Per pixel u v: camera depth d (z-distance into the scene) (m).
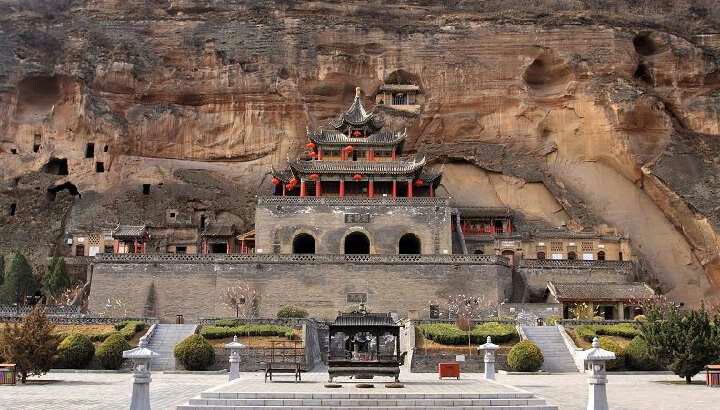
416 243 76.56
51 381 39.00
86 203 84.00
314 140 81.31
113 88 87.12
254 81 87.56
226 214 85.88
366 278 66.81
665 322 40.78
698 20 92.12
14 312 58.34
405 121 88.12
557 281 71.25
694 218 79.44
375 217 73.38
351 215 73.31
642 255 80.56
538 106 87.75
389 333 34.66
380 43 89.62
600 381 24.72
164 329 51.66
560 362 48.34
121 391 33.25
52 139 86.12
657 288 77.31
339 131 83.94
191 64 88.38
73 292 68.88
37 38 87.19
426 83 88.88
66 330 50.88
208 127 88.25
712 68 85.38
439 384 33.06
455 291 66.81
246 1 91.94
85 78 85.62
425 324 53.66
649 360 46.31
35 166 85.25
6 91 85.19
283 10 91.38
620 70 85.31
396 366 32.56
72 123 86.06
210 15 90.75
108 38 88.56
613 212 83.56
